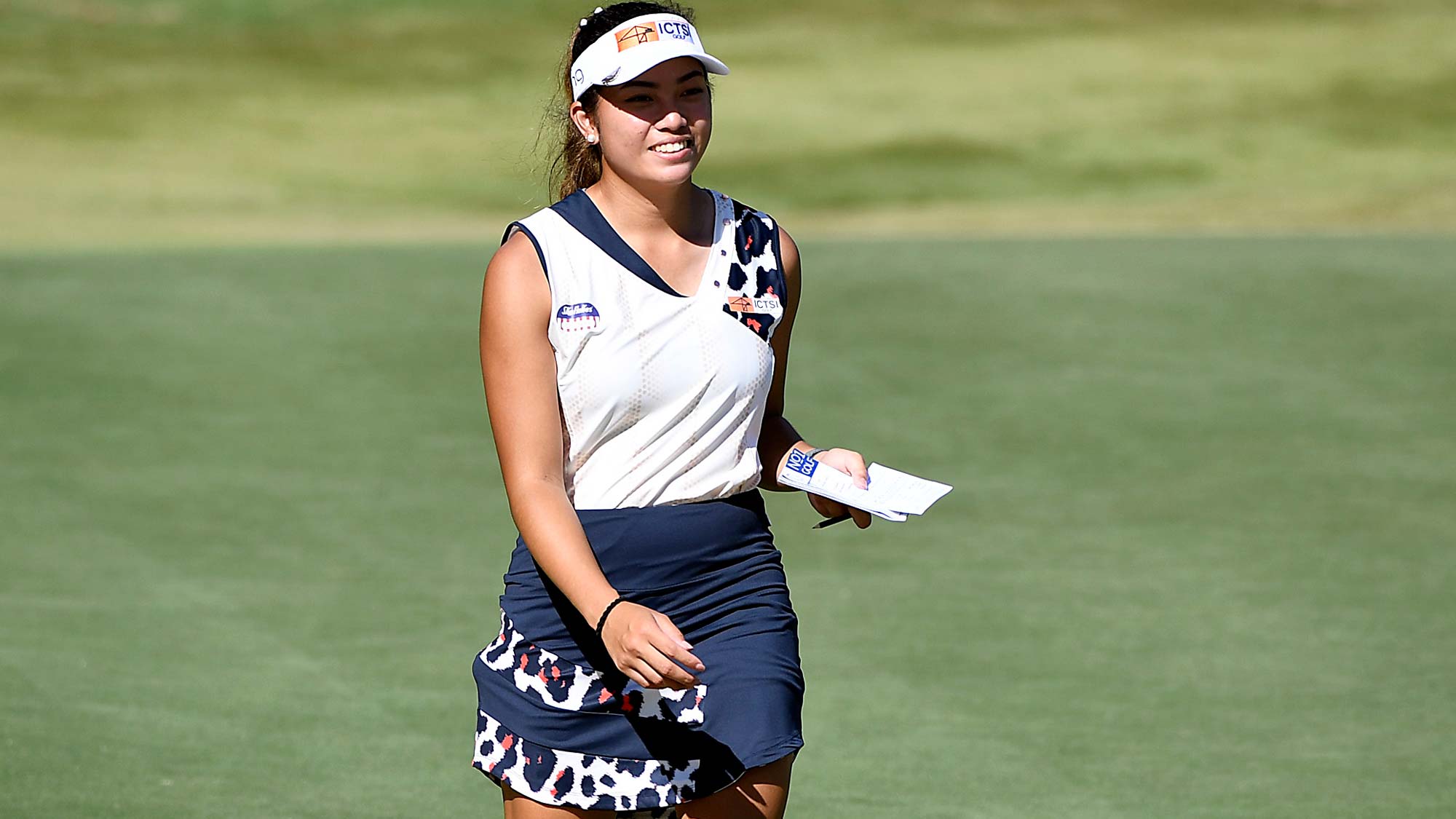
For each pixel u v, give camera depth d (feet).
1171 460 106.73
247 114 311.68
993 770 59.41
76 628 75.31
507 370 37.45
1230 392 122.42
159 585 82.58
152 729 62.75
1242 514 95.81
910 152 281.74
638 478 38.14
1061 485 101.81
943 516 95.81
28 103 310.45
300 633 75.61
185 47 360.28
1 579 82.58
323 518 94.94
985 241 185.88
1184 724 64.54
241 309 148.25
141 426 113.80
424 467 106.01
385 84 338.34
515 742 38.78
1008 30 383.24
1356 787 57.88
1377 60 346.74
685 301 38.11
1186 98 320.70
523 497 36.86
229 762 59.41
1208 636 75.66
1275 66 344.69
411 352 134.82
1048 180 263.49
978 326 142.00
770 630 38.58
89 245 194.49
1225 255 172.14
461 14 395.55
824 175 266.57
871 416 116.57
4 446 108.06
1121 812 55.47
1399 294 152.25
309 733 62.95
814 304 150.20
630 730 38.06
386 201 248.93
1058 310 147.54
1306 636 75.66
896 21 391.65
